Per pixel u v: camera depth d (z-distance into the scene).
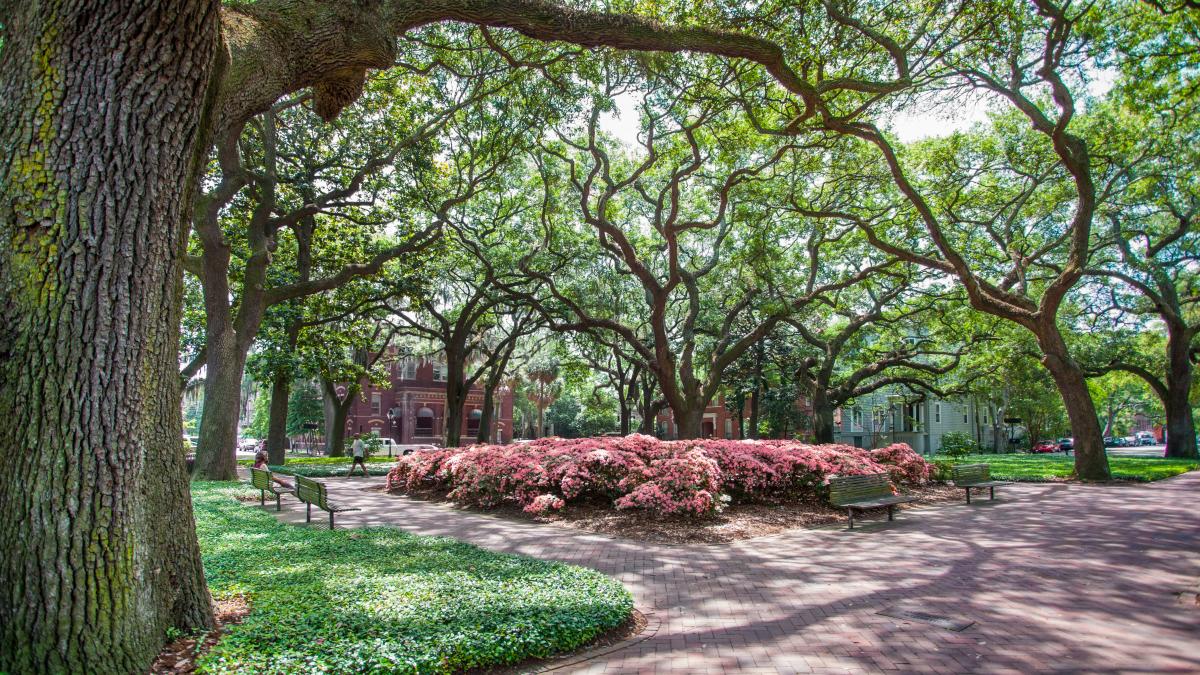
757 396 36.94
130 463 3.86
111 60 3.70
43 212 3.63
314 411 51.16
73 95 3.67
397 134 18.53
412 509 13.04
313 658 3.98
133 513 3.88
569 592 5.73
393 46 5.66
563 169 24.86
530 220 27.95
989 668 4.50
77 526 3.62
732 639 5.20
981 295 17.86
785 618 5.74
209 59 4.01
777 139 18.80
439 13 6.04
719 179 21.34
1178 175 21.84
